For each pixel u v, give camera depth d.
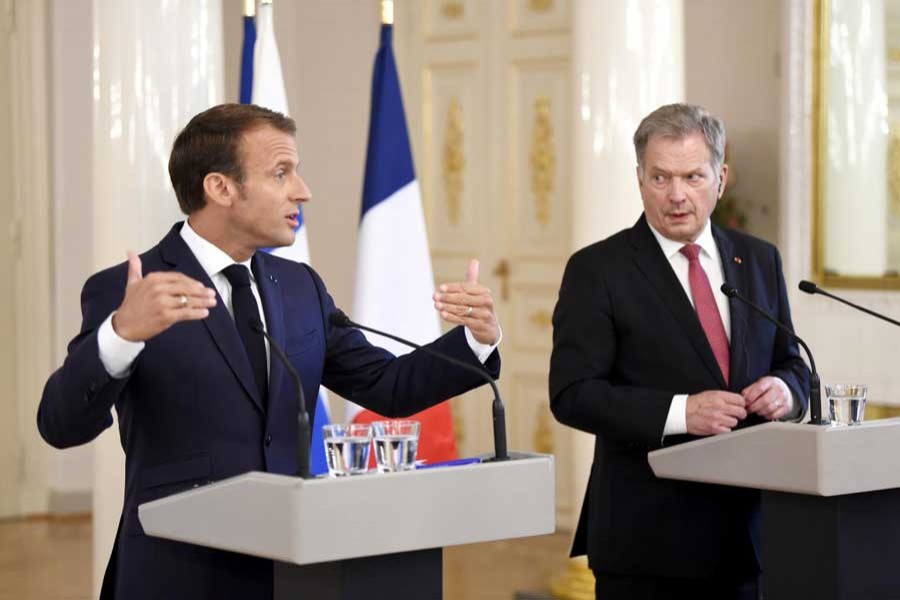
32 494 17.70
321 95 19.28
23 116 17.47
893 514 6.28
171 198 9.20
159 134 9.13
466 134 17.95
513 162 17.47
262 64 9.38
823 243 13.13
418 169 18.47
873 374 12.77
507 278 17.56
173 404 6.05
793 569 6.18
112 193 9.14
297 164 6.33
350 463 4.96
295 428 6.29
